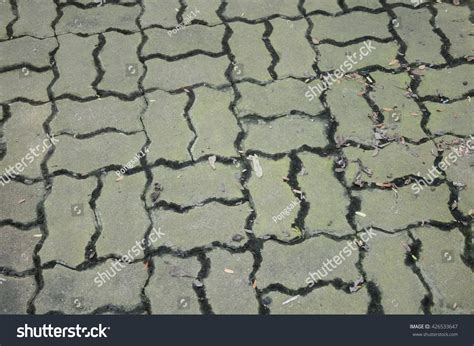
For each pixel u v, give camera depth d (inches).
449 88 99.4
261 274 86.3
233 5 107.7
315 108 97.7
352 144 94.8
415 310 84.7
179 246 88.0
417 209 90.2
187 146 94.7
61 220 89.8
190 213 90.0
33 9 107.5
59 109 98.0
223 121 96.7
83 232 89.0
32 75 101.0
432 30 104.9
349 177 92.4
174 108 97.8
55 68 101.7
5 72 101.3
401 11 106.7
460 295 85.4
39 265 87.3
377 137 95.2
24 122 97.0
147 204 90.7
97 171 93.0
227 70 101.1
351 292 85.4
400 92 99.0
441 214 89.9
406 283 85.9
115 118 97.1
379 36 104.2
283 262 86.9
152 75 100.7
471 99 98.5
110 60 102.3
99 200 91.0
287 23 105.7
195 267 86.7
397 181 92.1
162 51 103.0
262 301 85.0
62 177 92.7
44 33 105.1
